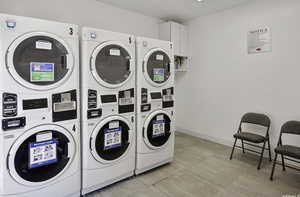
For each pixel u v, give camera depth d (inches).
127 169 91.7
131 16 142.8
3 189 59.8
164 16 153.8
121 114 86.7
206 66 152.2
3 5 93.6
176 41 155.0
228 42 136.7
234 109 136.0
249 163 112.3
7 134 59.4
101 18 126.8
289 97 108.7
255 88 123.6
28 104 62.6
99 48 77.4
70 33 71.1
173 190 84.9
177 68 165.3
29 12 100.7
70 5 113.5
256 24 121.0
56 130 68.7
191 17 156.2
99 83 78.6
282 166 106.7
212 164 110.9
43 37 64.9
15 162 61.0
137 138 94.5
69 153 73.0
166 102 104.4
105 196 80.2
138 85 92.4
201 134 159.5
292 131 100.3
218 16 141.9
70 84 71.7
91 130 77.4
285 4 107.8
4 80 58.1
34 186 65.4
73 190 75.8
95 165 80.0
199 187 87.3
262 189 85.5
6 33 58.1
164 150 106.3
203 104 156.4
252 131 126.6
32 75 63.1
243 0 122.6
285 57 109.1
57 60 68.6
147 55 93.4
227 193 82.7
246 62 127.3
